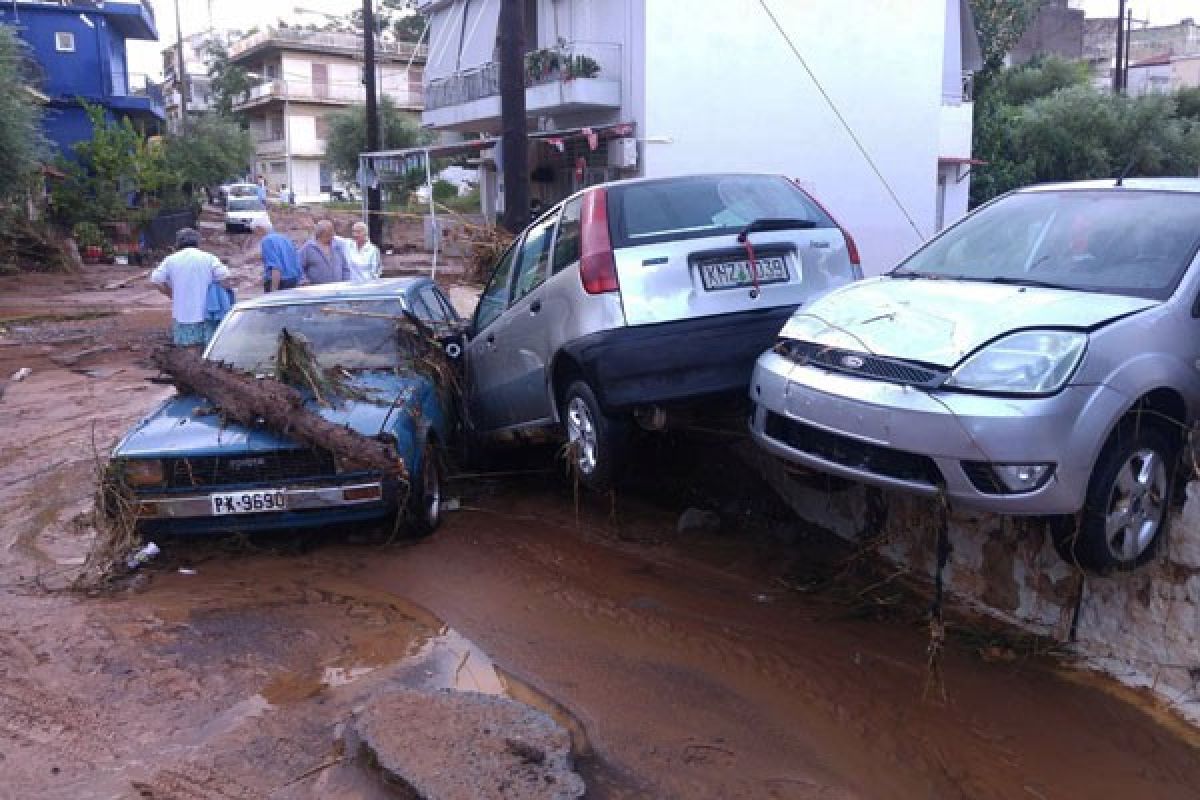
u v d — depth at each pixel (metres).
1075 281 4.73
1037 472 3.89
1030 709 4.14
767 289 5.74
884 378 4.31
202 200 54.81
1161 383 4.09
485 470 7.88
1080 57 54.03
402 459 5.90
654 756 3.82
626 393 5.43
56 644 4.86
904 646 4.69
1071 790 3.64
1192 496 4.08
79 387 12.05
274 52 64.62
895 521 5.52
